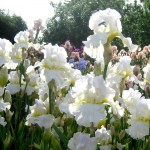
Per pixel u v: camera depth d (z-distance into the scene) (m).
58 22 11.28
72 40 11.22
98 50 0.81
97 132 0.77
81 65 2.48
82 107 0.69
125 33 9.14
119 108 0.73
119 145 0.81
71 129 0.92
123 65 0.98
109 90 0.70
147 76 1.06
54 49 0.86
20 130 1.04
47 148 0.79
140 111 0.78
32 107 0.81
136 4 10.38
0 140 1.01
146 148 0.78
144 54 3.31
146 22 8.36
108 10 0.79
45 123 0.77
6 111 0.91
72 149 0.67
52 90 0.81
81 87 0.71
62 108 0.72
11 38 11.39
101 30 0.78
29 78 1.17
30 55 1.86
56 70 0.85
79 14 11.43
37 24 1.96
